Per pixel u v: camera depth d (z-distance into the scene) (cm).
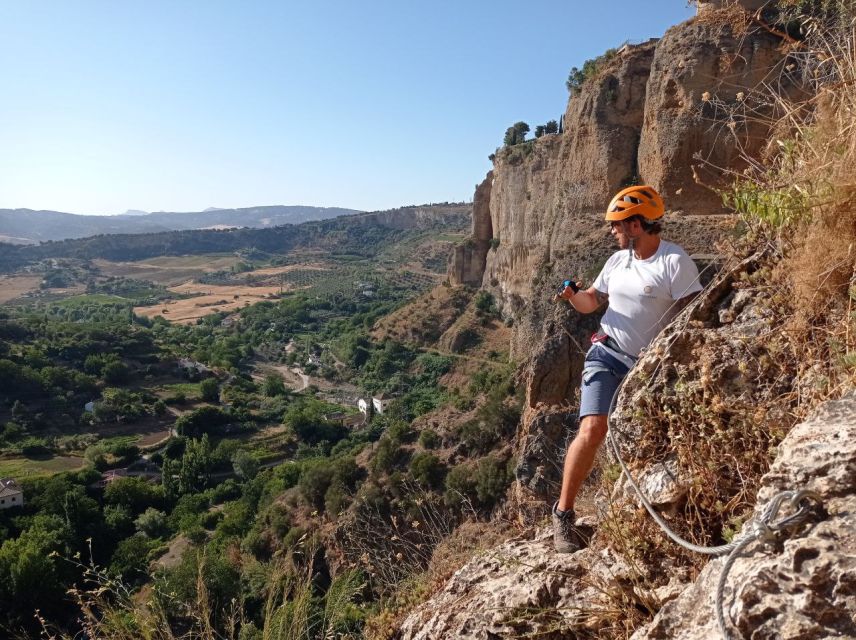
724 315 316
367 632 445
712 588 201
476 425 2581
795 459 201
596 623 288
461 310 6838
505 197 5697
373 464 2709
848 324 250
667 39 2891
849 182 260
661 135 2816
